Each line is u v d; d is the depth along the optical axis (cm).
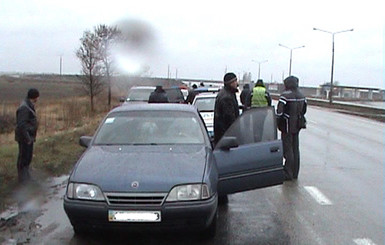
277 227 628
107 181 529
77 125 2159
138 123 691
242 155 648
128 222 518
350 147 1494
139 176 535
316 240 577
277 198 790
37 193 802
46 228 614
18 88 4241
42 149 1235
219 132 865
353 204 754
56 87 4803
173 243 562
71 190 539
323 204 752
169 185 526
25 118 870
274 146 671
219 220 659
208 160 593
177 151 617
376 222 655
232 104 857
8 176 906
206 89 1961
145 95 2134
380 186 892
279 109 931
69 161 1109
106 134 675
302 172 1033
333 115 3416
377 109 4078
